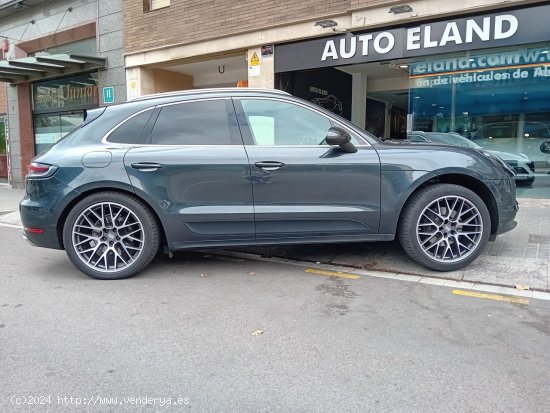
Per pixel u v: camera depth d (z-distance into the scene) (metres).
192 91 4.88
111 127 4.74
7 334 3.50
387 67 11.71
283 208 4.57
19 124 16.23
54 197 4.57
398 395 2.66
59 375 2.91
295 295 4.28
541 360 3.04
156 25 11.84
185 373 2.92
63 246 4.79
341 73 12.55
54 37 14.37
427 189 4.61
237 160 4.55
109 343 3.34
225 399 2.64
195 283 4.63
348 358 3.09
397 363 3.02
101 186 4.54
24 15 15.19
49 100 15.32
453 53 8.59
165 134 4.70
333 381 2.81
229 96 4.79
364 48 9.01
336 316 3.79
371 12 8.63
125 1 12.43
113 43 12.90
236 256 5.61
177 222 4.59
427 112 9.55
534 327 3.55
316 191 4.58
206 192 4.57
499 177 4.70
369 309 3.93
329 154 4.57
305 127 4.71
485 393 2.67
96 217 4.67
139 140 4.69
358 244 5.88
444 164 4.56
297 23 9.57
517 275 4.63
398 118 13.92
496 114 8.78
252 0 10.13
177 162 4.54
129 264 4.71
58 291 4.44
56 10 14.20
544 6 7.38
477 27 7.91
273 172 4.54
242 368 2.98
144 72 12.69
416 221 4.62
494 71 8.65
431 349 3.20
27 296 4.32
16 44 15.59
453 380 2.81
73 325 3.65
